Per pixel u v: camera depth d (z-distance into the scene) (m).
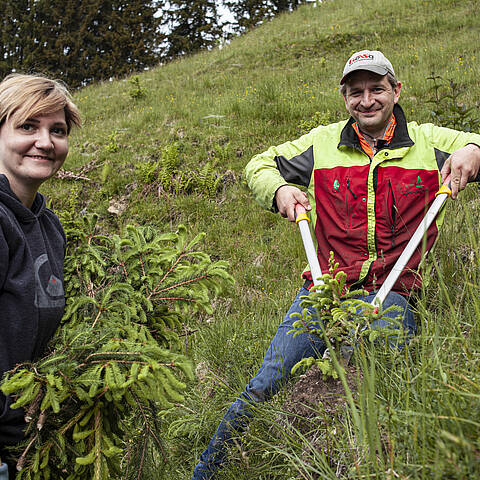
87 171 7.67
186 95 11.51
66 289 1.78
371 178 2.21
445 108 6.72
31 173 1.57
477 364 1.41
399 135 2.22
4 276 1.39
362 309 1.87
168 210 6.33
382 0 15.76
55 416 1.45
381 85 2.18
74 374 1.41
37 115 1.54
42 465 1.37
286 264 4.86
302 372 2.11
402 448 1.32
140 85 13.71
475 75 7.77
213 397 2.83
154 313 1.85
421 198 2.18
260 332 3.30
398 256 2.15
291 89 9.77
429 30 12.19
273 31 16.58
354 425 1.53
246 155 7.18
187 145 7.65
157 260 1.87
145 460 1.83
